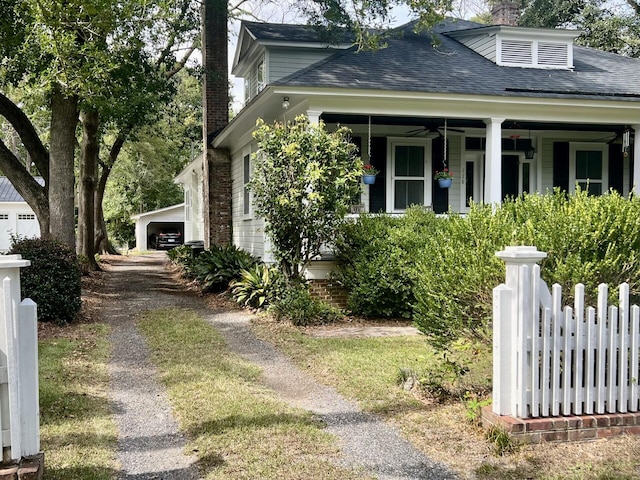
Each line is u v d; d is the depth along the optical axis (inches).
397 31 557.3
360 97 395.5
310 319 353.1
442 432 167.2
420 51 507.5
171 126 1130.7
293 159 354.0
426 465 146.5
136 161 1496.1
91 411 189.5
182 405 194.7
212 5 647.8
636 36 951.6
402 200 498.3
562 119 442.6
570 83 461.4
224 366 248.2
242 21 619.8
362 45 473.1
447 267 190.1
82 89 364.8
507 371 158.4
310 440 163.3
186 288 566.6
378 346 285.6
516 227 181.6
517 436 152.9
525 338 155.8
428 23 468.8
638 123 454.6
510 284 158.2
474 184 521.7
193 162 861.2
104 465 147.5
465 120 461.7
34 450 128.8
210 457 152.3
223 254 517.3
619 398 160.9
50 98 452.4
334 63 441.7
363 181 438.3
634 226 173.6
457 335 190.9
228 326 344.5
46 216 481.1
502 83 441.1
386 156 493.7
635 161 460.8
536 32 506.3
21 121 489.7
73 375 231.1
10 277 125.0
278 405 195.0
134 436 169.5
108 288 558.9
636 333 161.8
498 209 204.8
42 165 489.7
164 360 258.7
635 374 161.6
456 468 144.1
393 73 430.6
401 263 359.3
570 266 167.0
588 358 158.4
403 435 167.0
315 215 356.2
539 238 174.2
